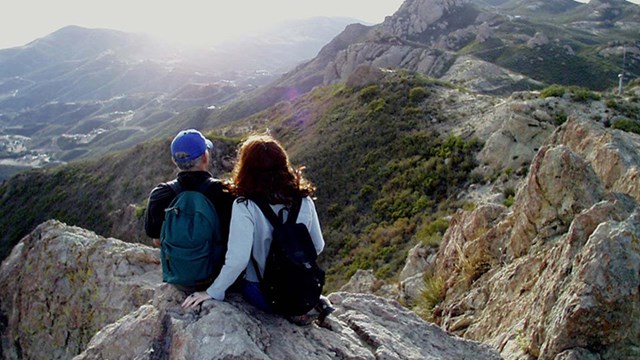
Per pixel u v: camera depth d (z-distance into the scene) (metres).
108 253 11.85
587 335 5.20
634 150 10.05
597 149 10.26
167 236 3.67
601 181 9.23
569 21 149.38
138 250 11.59
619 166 9.36
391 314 5.71
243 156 3.73
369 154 32.03
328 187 31.31
